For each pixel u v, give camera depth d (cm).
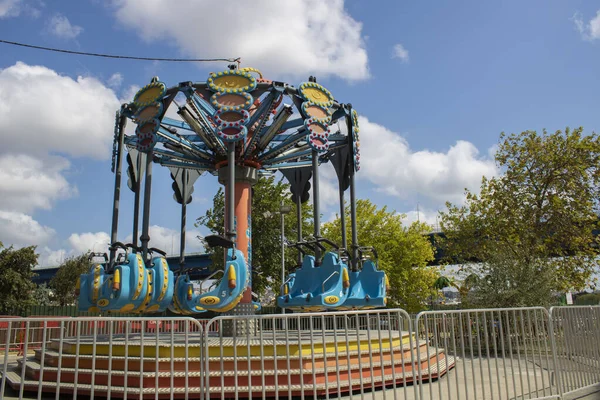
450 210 2700
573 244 2386
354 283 1242
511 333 903
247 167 1379
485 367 1184
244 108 1157
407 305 3469
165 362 864
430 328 980
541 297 1845
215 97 1162
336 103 1315
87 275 1118
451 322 751
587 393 860
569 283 2364
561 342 870
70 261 4653
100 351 941
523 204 2494
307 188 1692
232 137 1139
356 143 1408
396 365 979
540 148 2484
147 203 1164
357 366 920
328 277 1142
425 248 3625
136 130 1216
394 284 3441
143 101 1216
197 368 863
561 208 2391
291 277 1311
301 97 1215
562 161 2422
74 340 1012
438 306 3509
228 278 1066
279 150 1360
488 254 2316
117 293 1037
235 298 1067
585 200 2389
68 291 4534
